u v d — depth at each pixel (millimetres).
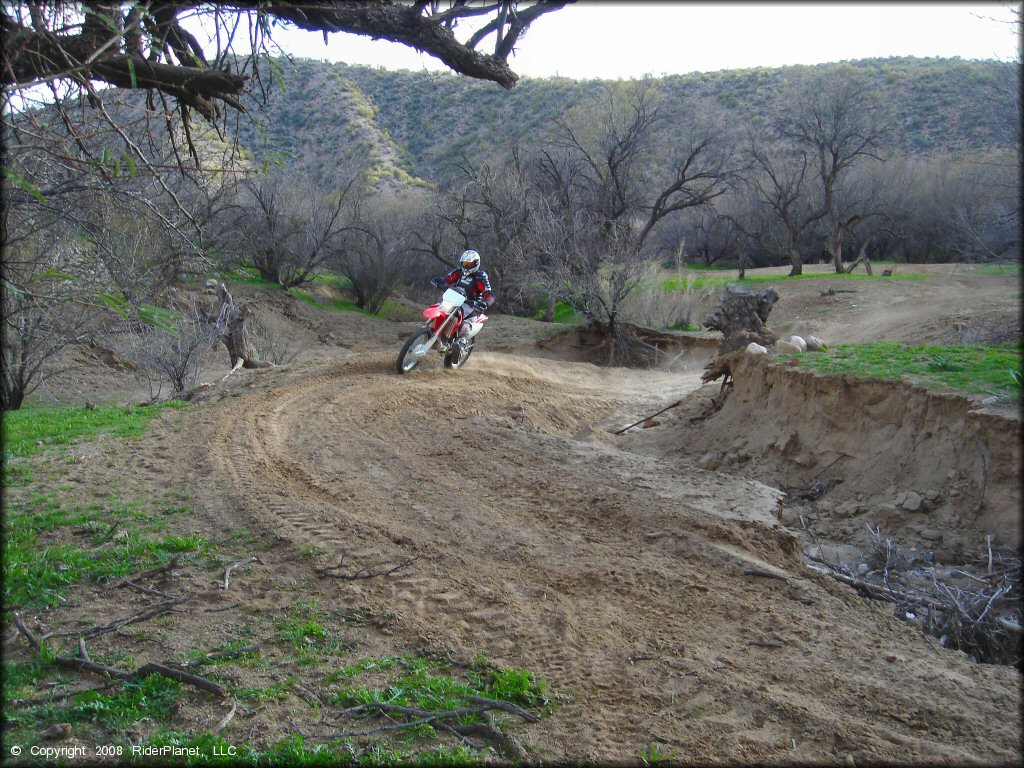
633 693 4336
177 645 4680
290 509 6945
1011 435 7660
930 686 4508
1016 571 6902
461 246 39812
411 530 6629
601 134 41000
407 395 11461
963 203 38812
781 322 26609
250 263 33938
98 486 7504
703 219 52344
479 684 4387
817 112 41625
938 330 19281
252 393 11602
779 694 4359
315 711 4074
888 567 7293
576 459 8586
